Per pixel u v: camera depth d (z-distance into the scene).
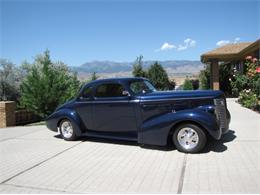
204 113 6.83
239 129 9.32
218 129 6.75
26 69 20.88
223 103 7.32
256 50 19.38
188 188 4.99
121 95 7.89
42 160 6.99
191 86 27.27
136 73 24.20
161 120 7.13
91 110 8.38
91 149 7.79
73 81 17.31
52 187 5.32
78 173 5.98
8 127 12.74
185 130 6.99
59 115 8.93
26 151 7.91
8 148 8.37
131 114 7.74
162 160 6.55
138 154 7.10
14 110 13.71
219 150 7.10
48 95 14.23
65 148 8.02
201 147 6.87
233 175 5.47
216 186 5.01
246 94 15.59
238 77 17.34
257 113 12.54
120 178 5.60
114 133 8.13
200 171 5.75
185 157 6.68
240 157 6.50
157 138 7.20
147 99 7.52
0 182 5.67
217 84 24.64
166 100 7.32
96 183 5.41
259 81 14.07
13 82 18.77
